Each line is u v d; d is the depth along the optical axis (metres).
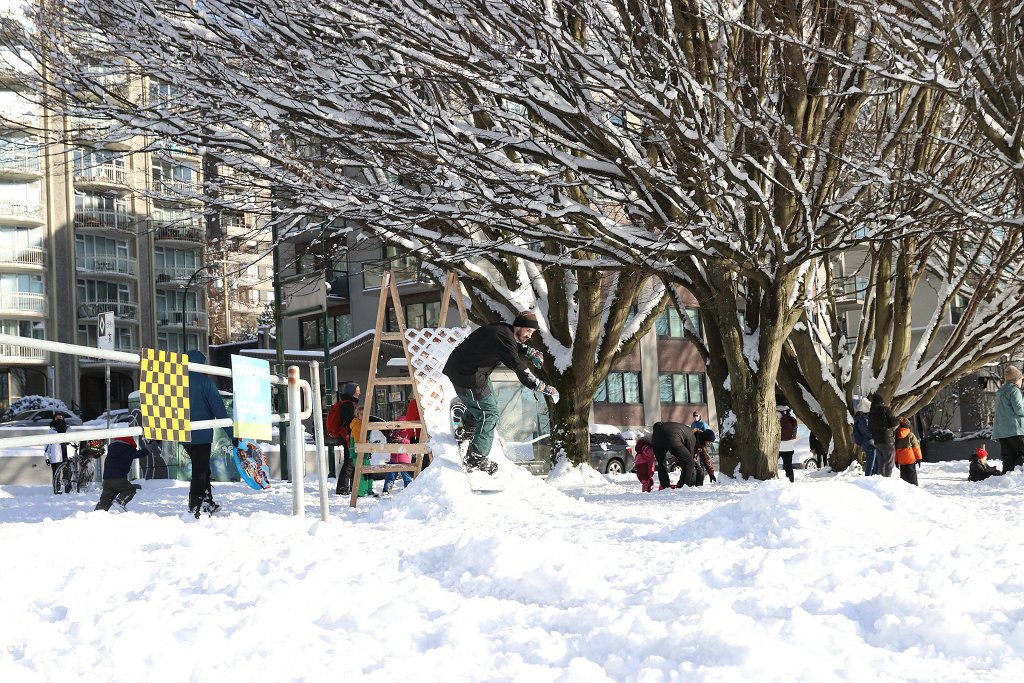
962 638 3.88
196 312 65.81
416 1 13.16
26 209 56.78
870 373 20.89
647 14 13.48
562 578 5.06
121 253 60.72
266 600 4.81
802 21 14.51
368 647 4.00
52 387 57.78
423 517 9.84
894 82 15.23
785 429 20.50
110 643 4.02
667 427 16.73
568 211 14.45
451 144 13.94
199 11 14.20
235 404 8.92
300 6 13.67
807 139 15.63
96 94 15.41
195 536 7.58
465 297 21.75
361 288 50.19
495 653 3.88
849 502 7.41
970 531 7.03
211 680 3.57
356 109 14.08
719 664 3.54
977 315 20.73
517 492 11.19
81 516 8.93
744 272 16.45
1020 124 12.84
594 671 3.43
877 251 20.00
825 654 3.71
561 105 13.54
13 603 5.34
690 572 5.28
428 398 12.30
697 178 14.59
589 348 20.16
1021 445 16.09
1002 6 12.40
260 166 15.16
